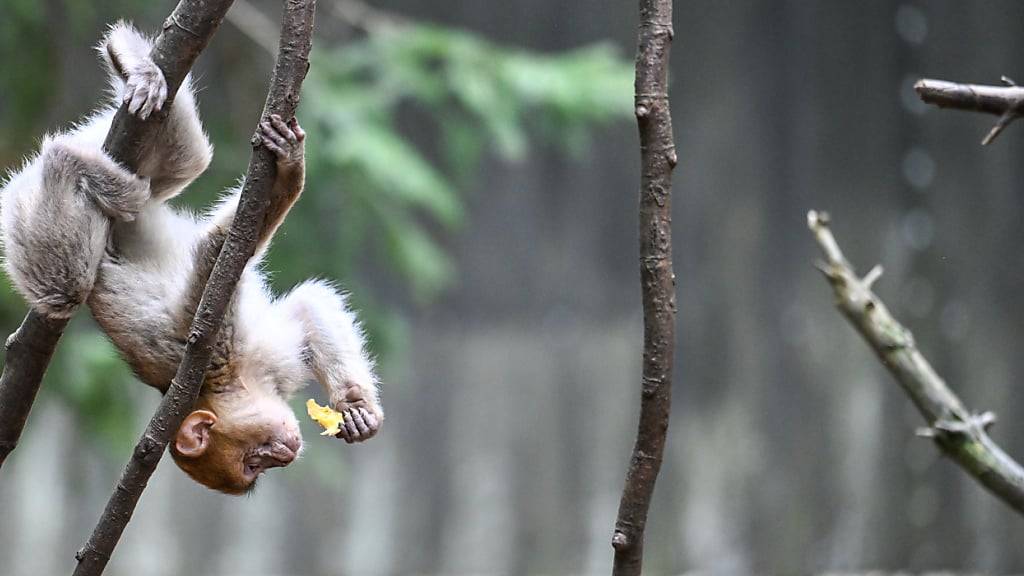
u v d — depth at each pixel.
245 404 6.08
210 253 5.93
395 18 17.02
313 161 13.45
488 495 17.88
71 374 12.73
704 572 17.66
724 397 17.95
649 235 4.59
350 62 14.24
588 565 17.69
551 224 18.19
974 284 17.86
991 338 17.72
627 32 18.38
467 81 13.70
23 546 17.50
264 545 17.58
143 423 15.56
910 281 18.02
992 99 4.72
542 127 14.36
